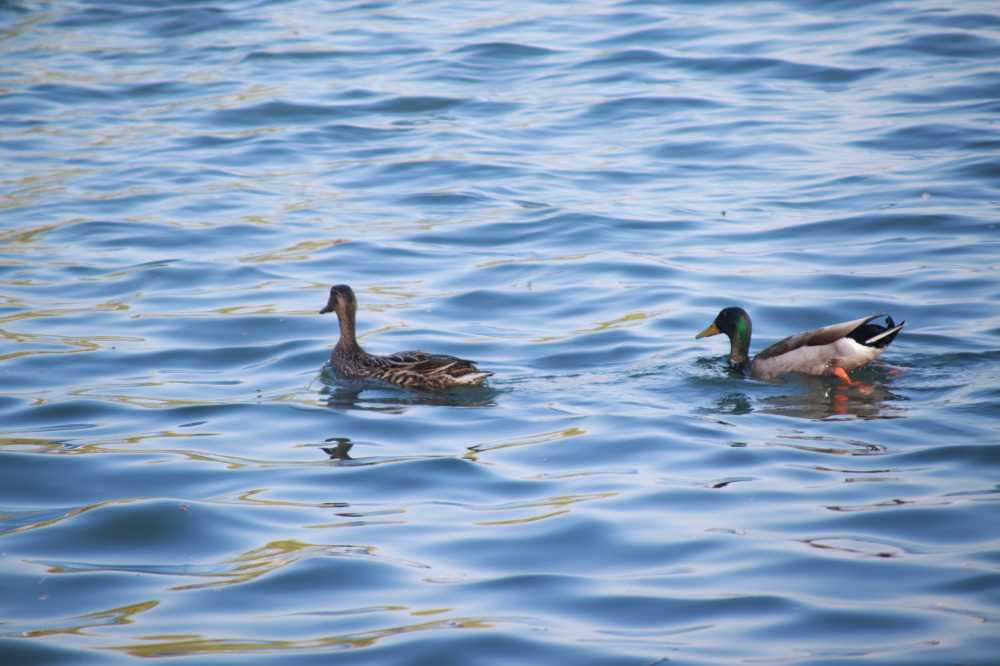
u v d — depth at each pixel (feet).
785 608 32.55
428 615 32.83
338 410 50.21
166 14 134.41
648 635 31.45
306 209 79.20
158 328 60.85
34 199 81.46
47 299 64.90
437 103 101.40
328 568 35.78
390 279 67.41
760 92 100.01
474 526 38.58
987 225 70.49
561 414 49.16
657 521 38.42
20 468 44.11
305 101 102.68
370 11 132.87
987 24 112.47
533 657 30.48
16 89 108.58
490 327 60.49
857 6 121.49
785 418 47.85
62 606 34.09
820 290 63.26
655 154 87.76
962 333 56.29
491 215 77.05
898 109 92.99
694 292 63.72
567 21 123.95
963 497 39.34
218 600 34.17
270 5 136.87
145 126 98.63
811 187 79.05
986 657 29.71
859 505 39.04
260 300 64.69
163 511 39.99
